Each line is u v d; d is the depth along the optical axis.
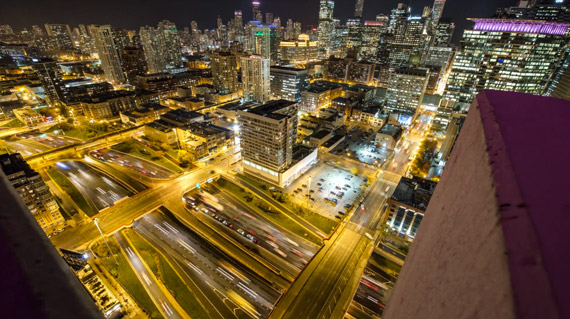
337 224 68.06
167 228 65.75
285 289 52.00
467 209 2.49
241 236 63.84
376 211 73.00
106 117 133.50
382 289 50.97
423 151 102.19
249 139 83.12
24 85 167.88
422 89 132.25
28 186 58.75
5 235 1.87
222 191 80.38
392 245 61.12
